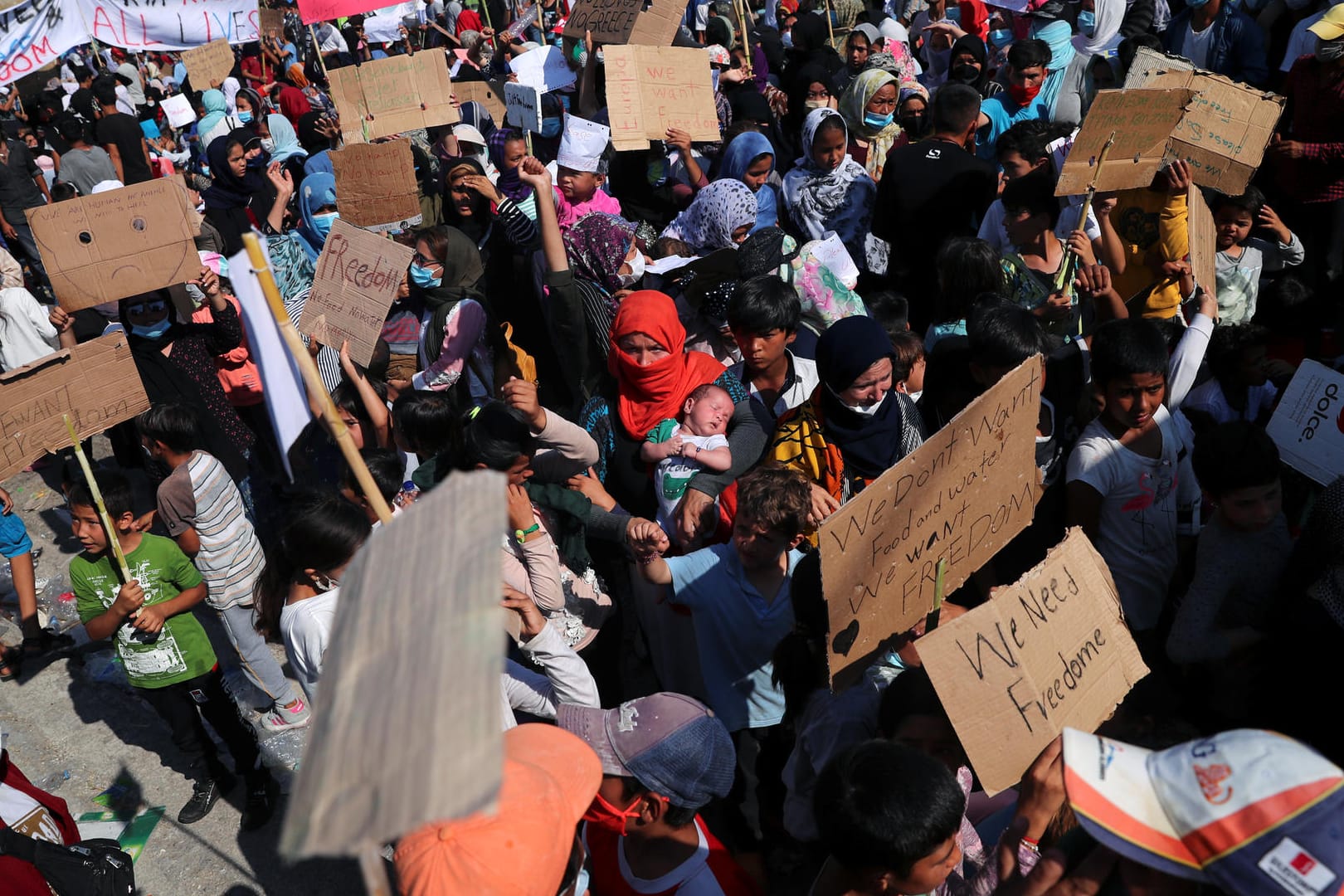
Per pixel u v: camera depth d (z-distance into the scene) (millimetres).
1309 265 5918
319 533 2828
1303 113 5789
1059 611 2127
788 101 8078
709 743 2199
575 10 6719
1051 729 2051
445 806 599
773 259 4117
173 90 13859
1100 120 3793
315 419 4195
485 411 3170
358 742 714
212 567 3926
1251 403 4105
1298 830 1170
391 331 4770
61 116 9375
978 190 5168
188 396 5148
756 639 2941
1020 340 3266
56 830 3006
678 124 5742
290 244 5422
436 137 7309
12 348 5641
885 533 2268
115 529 3732
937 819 1756
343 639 864
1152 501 3215
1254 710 3035
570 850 1723
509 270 5055
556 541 3426
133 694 4688
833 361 3133
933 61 8797
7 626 5285
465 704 641
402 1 7258
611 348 3586
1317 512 2729
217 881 3652
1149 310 4312
